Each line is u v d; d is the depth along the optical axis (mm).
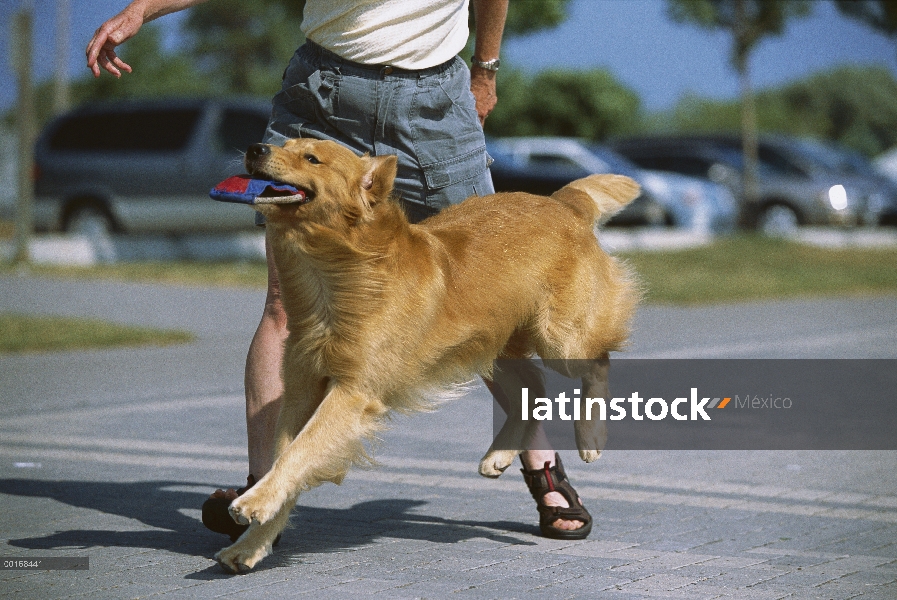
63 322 15055
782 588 5441
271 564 5750
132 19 5859
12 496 7129
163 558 5797
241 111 24109
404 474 8062
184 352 13781
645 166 36781
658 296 20578
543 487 6480
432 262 5895
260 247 24078
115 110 24891
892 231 33344
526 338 6746
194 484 7578
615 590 5371
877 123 94938
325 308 5598
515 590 5340
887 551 6176
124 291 19203
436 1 6320
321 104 6363
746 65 35031
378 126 6367
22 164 22281
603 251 7160
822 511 7117
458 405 11062
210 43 76125
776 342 15320
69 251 23234
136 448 8680
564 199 7172
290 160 5320
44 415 9922
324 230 5406
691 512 7086
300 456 5426
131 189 24312
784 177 34531
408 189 6543
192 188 24000
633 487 7777
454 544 6238
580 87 58969
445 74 6465
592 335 6836
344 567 5719
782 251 27781
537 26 25422
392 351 5656
